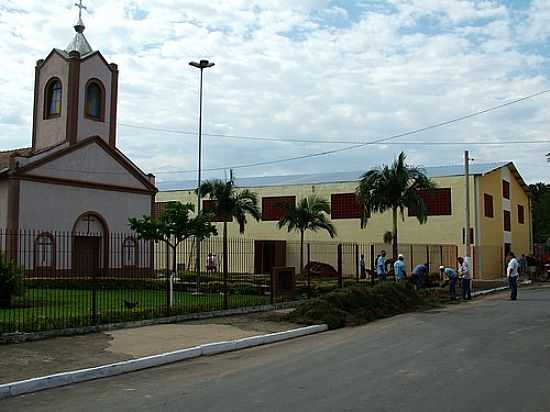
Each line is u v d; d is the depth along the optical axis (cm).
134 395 912
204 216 2445
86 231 3450
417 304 2298
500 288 3294
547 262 4606
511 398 825
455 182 4372
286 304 2178
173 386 972
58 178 3309
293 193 4900
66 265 3225
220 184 3859
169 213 2327
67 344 1345
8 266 1838
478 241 4300
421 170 3219
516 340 1380
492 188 4725
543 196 7550
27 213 3161
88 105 3597
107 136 3659
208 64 3481
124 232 3644
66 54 3566
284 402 822
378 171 3130
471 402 803
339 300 1892
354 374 1014
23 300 1964
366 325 1809
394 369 1051
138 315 1684
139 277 3297
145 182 3806
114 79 3731
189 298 2256
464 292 2670
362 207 3247
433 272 3803
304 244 4253
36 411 830
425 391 872
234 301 2109
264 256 4584
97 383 1029
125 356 1217
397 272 2673
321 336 1606
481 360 1125
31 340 1375
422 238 4438
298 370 1070
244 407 800
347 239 4666
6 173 3116
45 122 3588
